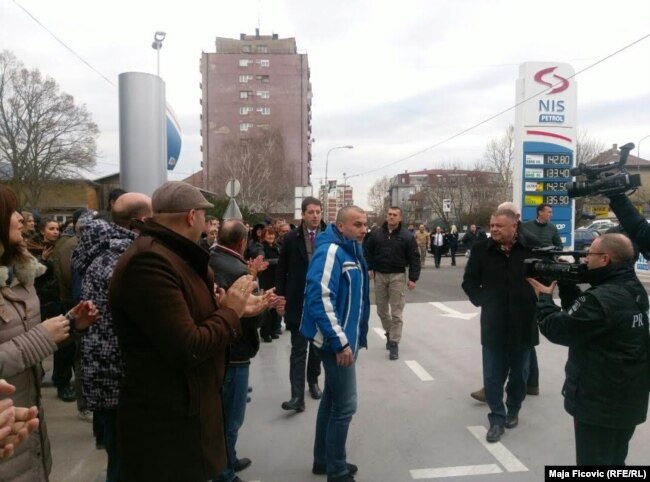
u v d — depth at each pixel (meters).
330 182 45.47
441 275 18.11
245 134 77.19
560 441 3.89
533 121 13.45
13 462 1.95
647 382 2.59
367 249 6.68
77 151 35.84
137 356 1.99
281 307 3.52
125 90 6.25
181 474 1.99
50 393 5.20
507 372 4.07
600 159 34.59
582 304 2.58
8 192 2.10
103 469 3.50
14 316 2.05
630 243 2.62
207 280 2.24
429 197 57.62
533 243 4.09
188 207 2.13
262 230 8.02
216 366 2.15
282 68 77.56
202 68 77.31
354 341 3.24
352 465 3.43
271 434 4.14
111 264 2.74
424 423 4.29
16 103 33.88
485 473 3.40
